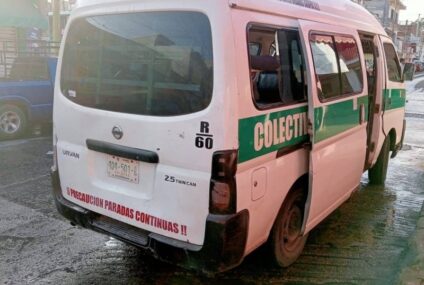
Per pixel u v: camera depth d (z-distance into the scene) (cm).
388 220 486
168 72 277
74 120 333
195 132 265
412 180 648
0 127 848
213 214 266
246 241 284
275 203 310
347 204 533
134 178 301
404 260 380
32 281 343
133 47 294
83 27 327
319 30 347
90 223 333
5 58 978
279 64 302
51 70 908
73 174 342
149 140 285
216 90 257
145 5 288
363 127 443
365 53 495
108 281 346
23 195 535
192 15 267
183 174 274
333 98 365
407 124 1206
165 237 289
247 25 271
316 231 450
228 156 258
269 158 293
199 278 352
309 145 335
